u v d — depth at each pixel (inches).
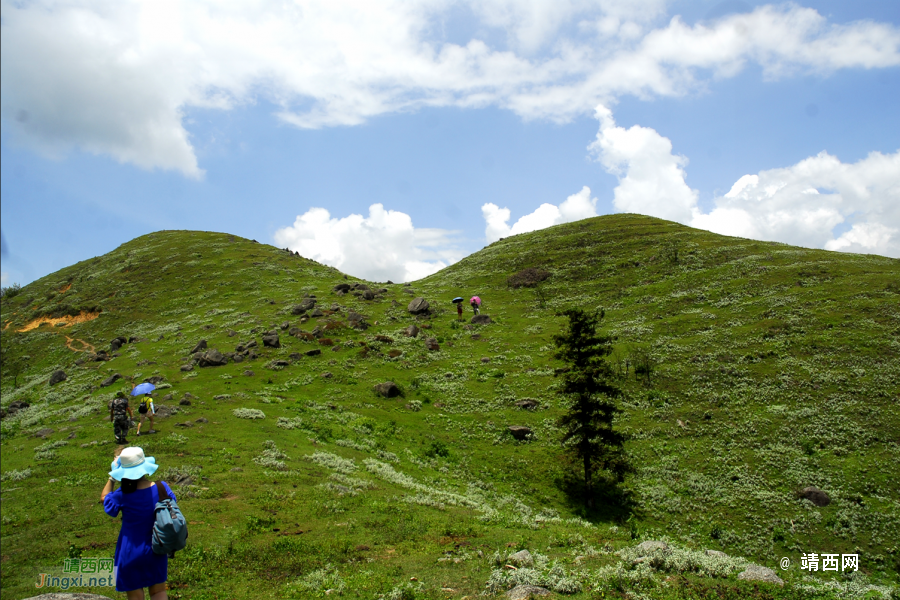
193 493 778.2
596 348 1427.2
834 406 1550.2
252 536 626.8
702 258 3041.3
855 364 1722.4
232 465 959.0
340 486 893.8
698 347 2050.9
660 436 1585.9
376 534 673.0
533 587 433.7
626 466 1330.0
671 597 405.4
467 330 2559.1
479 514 880.3
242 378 1804.9
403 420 1614.2
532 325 2600.9
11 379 2356.1
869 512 1172.5
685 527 1211.2
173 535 287.4
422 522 738.8
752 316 2220.7
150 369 1940.2
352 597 450.9
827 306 2143.2
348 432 1390.3
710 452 1475.1
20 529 640.4
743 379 1786.4
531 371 2070.6
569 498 1322.6
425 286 3531.0
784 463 1371.8
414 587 467.2
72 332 2807.6
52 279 3976.4
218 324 2504.9
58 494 782.5
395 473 1127.6
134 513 291.3
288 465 1001.5
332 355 2118.6
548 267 3447.3
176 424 1233.4
